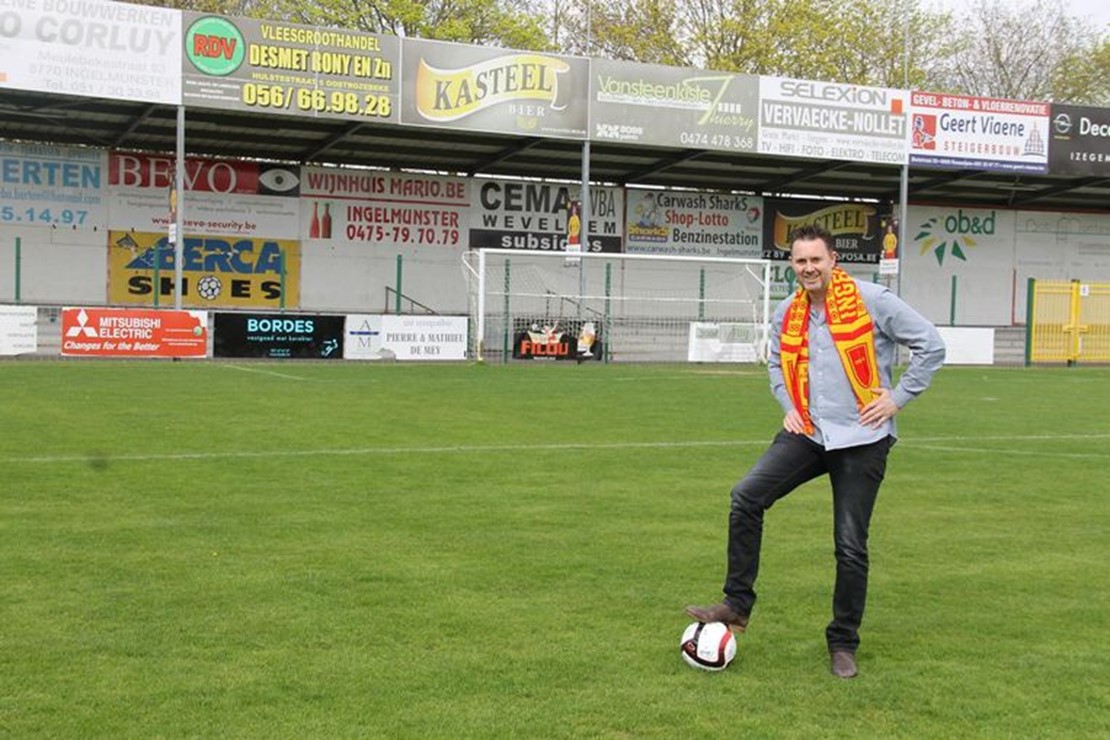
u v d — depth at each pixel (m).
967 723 4.66
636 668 5.23
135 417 13.73
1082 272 39.38
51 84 22.34
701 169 32.88
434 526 8.18
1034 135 30.27
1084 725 4.66
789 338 5.33
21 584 6.39
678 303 34.44
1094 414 17.27
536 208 33.84
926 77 50.06
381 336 25.52
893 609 6.38
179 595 6.23
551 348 27.08
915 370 5.13
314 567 6.92
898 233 32.09
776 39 45.00
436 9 42.12
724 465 11.33
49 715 4.51
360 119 24.66
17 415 13.65
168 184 30.22
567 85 26.39
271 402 15.85
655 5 44.97
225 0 41.94
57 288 29.25
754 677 5.16
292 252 31.50
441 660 5.27
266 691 4.82
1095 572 7.29
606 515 8.73
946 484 10.60
